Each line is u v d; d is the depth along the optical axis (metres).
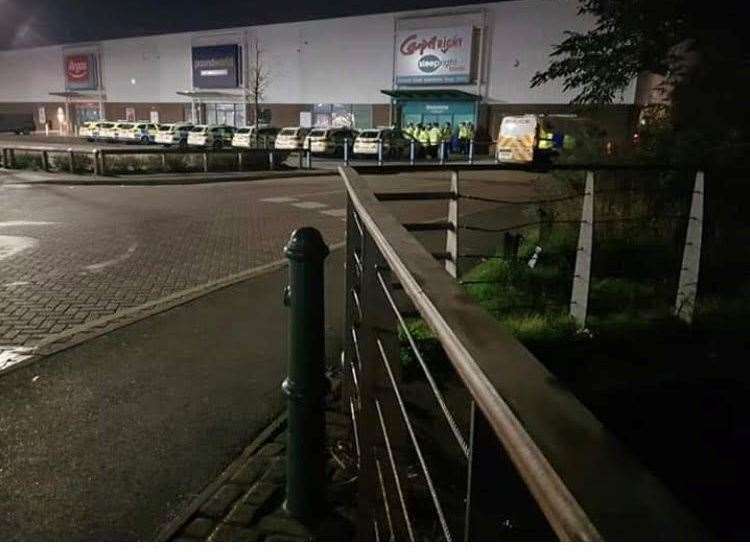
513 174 22.94
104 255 8.28
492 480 0.94
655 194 7.59
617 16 7.47
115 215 11.82
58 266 7.59
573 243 7.70
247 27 45.50
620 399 3.96
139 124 40.38
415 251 1.58
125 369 4.38
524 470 0.71
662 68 7.74
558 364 4.52
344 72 42.06
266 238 9.91
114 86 53.69
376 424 2.38
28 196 14.56
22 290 6.48
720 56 6.91
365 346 2.40
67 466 3.13
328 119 43.22
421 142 32.22
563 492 0.65
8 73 62.12
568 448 0.70
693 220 5.40
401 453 2.37
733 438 3.50
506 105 36.44
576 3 33.25
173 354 4.68
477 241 9.52
